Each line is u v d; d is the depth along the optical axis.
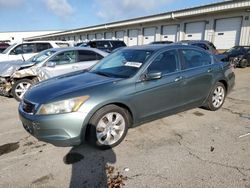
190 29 21.64
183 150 3.42
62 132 3.09
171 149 3.45
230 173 2.83
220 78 5.03
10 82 6.55
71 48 7.12
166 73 4.05
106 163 3.11
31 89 3.75
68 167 3.03
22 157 3.30
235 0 16.38
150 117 3.92
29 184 2.70
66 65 6.86
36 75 6.45
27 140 3.84
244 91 7.26
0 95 7.13
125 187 2.61
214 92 5.04
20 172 2.94
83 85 3.47
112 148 3.50
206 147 3.50
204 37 20.33
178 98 4.24
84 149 3.48
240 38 17.52
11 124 4.60
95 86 3.40
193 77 4.41
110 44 15.41
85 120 3.17
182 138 3.81
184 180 2.71
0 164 3.12
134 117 3.69
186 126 4.32
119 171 2.92
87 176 2.84
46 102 3.12
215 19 19.27
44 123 3.06
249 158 3.17
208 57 4.96
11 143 3.74
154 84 3.82
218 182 2.67
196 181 2.69
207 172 2.86
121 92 3.46
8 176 2.86
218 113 5.03
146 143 3.65
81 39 44.41
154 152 3.37
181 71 4.27
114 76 3.87
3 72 6.51
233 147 3.49
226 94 5.39
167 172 2.88
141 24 27.12
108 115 3.43
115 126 3.54
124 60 4.21
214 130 4.12
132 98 3.57
